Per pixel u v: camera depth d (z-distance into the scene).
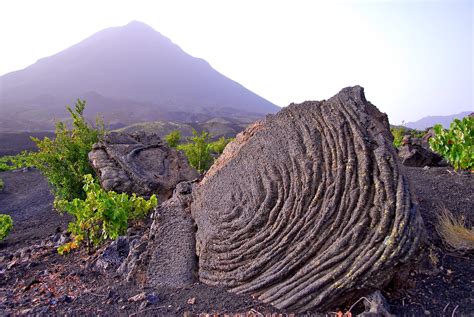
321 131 4.51
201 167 14.29
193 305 3.79
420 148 9.63
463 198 5.75
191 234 5.14
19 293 4.71
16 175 19.72
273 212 4.20
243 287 3.94
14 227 9.90
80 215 6.25
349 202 3.73
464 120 7.96
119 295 4.22
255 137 5.19
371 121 4.31
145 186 8.56
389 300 3.47
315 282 3.45
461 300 3.44
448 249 4.28
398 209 3.44
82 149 9.87
